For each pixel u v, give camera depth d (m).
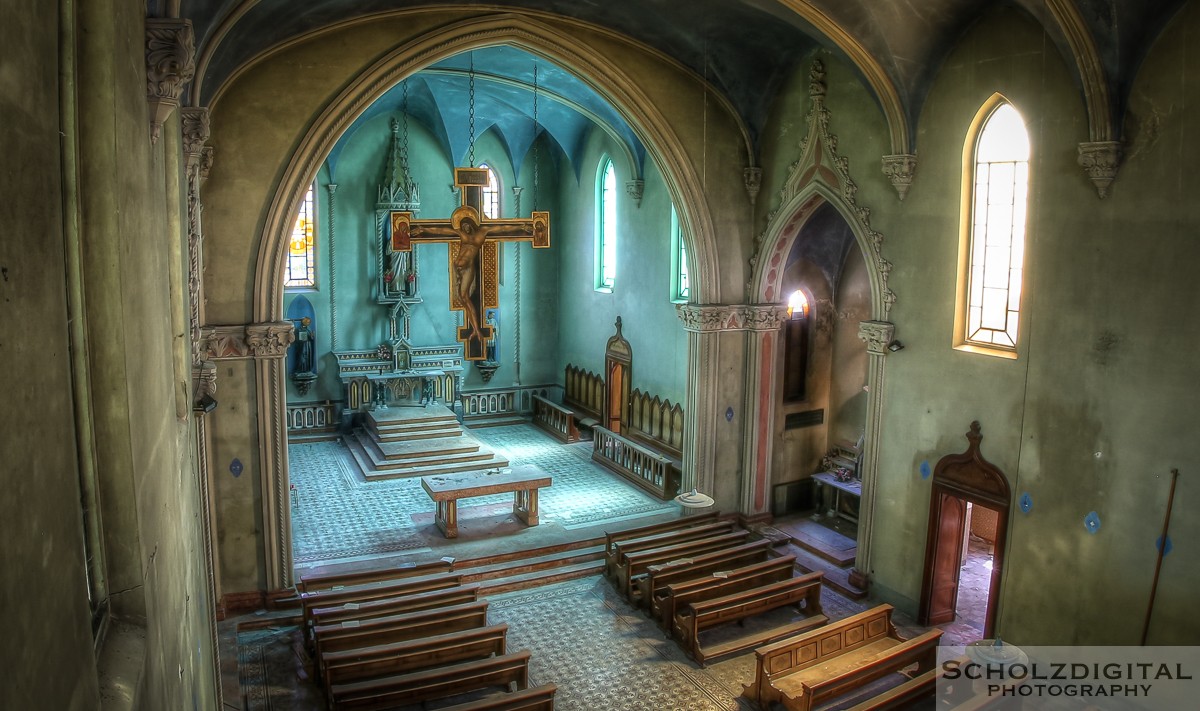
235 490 16.39
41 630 2.49
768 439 20.98
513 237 17.56
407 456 24.64
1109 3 11.54
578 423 28.58
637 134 19.23
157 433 5.59
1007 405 14.54
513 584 17.89
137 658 3.80
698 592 16.06
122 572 4.21
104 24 3.93
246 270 16.05
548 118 27.28
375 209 27.98
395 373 27.94
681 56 18.59
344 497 22.48
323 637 13.62
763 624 16.23
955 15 14.46
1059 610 13.83
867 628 14.57
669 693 13.96
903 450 16.61
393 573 16.41
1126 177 12.45
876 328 16.66
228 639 15.52
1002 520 14.72
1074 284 13.30
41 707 2.41
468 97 26.20
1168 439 12.18
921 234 15.95
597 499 22.53
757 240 20.02
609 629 16.14
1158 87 11.91
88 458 3.88
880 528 17.27
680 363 23.70
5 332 2.29
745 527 20.97
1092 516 13.24
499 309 30.28
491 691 13.88
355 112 16.48
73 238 3.68
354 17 15.87
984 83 14.52
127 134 4.64
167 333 6.82
